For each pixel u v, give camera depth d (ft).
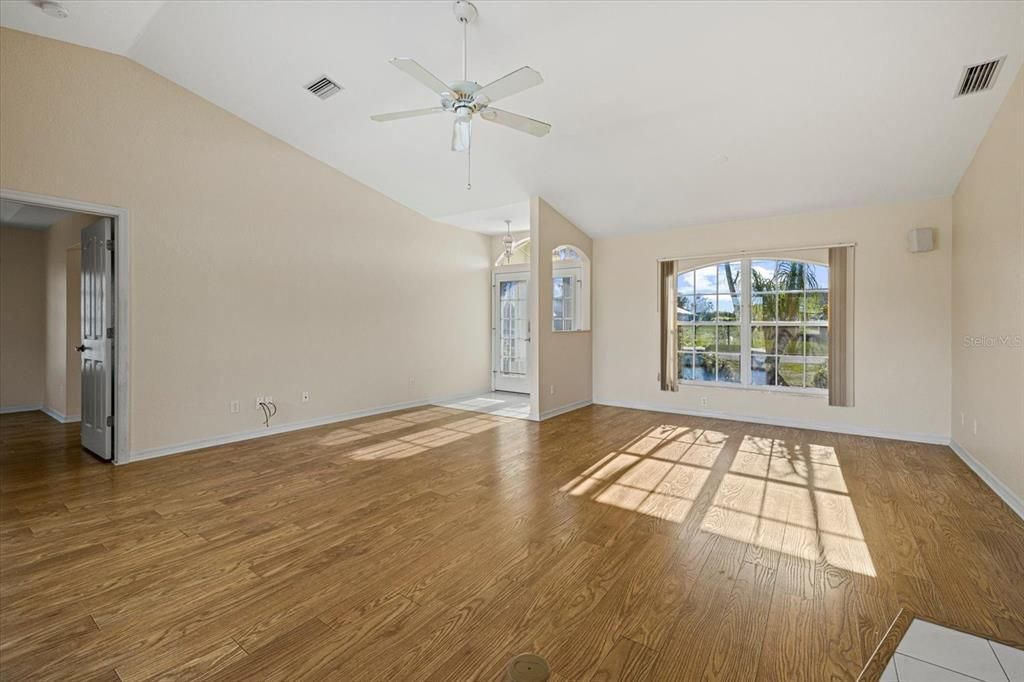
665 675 5.12
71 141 11.59
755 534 8.59
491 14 9.57
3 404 19.75
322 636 5.82
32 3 10.06
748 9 8.86
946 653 5.41
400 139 15.15
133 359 12.73
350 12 10.11
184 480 11.42
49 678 5.10
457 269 23.31
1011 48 8.98
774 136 12.66
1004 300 10.19
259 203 15.29
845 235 16.05
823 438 15.43
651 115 12.44
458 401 22.61
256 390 15.39
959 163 12.73
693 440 15.26
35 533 8.59
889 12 8.58
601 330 21.85
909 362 15.05
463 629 5.94
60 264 18.44
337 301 17.72
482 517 9.35
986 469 11.29
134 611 6.31
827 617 6.13
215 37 11.30
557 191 17.52
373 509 9.75
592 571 7.32
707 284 19.21
